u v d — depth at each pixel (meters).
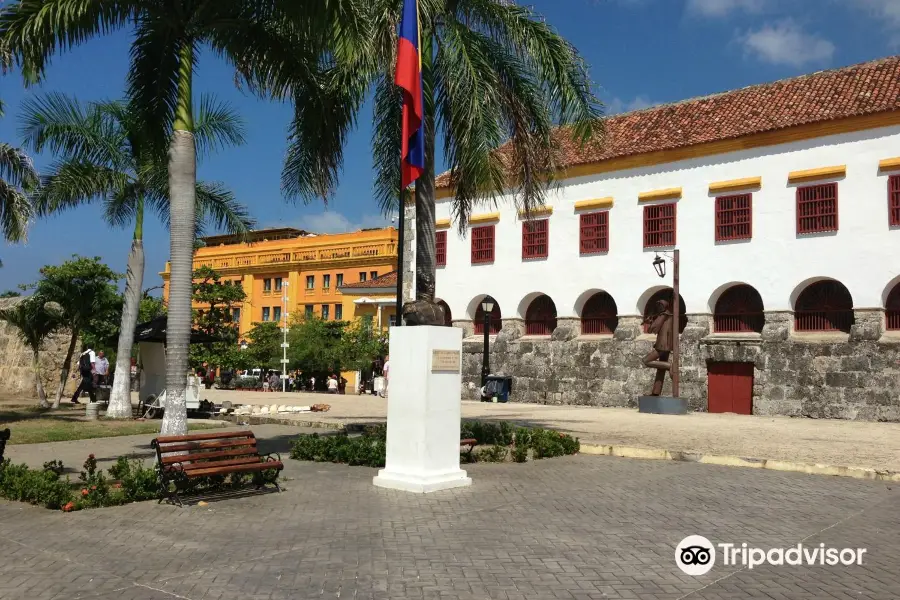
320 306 49.69
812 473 10.80
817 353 21.52
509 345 28.06
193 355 42.69
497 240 28.94
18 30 10.48
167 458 8.52
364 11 11.90
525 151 14.09
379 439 12.53
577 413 21.80
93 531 7.21
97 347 30.72
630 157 25.59
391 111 14.97
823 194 21.80
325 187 14.59
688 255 24.30
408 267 31.08
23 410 22.20
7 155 16.55
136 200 20.03
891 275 20.53
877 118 20.89
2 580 5.68
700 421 19.02
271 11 12.05
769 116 23.55
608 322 26.66
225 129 19.17
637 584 5.66
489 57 13.67
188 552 6.46
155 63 12.97
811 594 5.48
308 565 6.07
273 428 17.70
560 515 7.96
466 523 7.58
